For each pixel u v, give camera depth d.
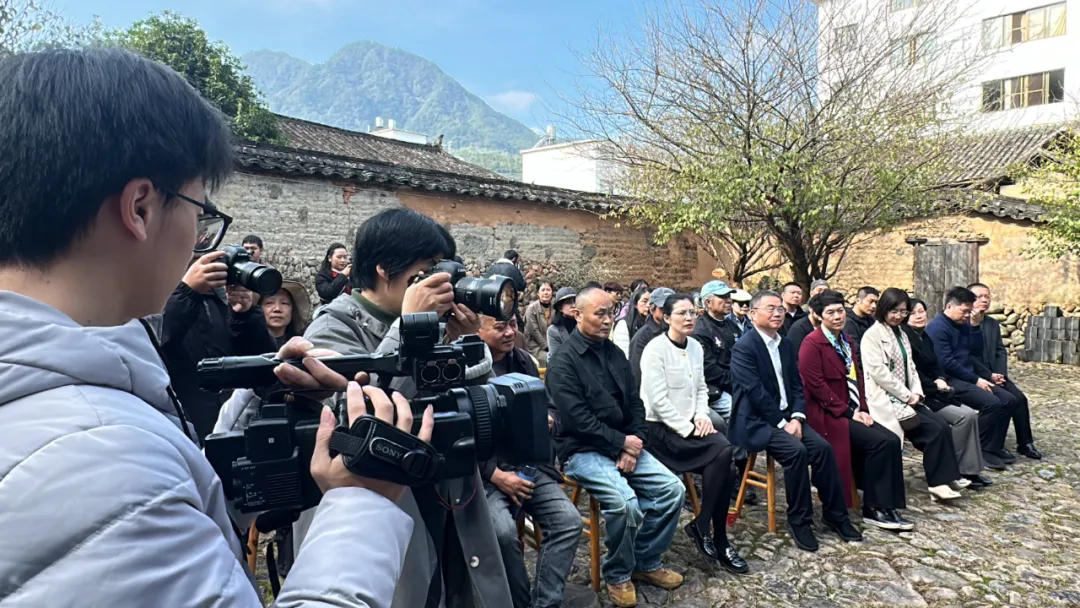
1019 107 19.28
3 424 0.54
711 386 4.62
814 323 4.38
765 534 3.78
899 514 4.14
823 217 7.28
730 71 7.19
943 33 7.75
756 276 11.72
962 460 4.59
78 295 0.64
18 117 0.61
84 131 0.62
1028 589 3.15
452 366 1.04
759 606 2.98
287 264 7.48
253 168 7.18
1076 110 12.63
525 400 1.12
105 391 0.60
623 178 9.50
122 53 0.70
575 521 2.61
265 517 0.99
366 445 0.77
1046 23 19.78
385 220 1.67
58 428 0.54
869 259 11.89
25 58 0.66
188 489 0.60
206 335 2.52
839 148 7.14
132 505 0.53
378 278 1.67
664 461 3.55
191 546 0.57
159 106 0.68
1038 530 3.88
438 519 1.47
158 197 0.68
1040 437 5.95
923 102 7.38
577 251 10.52
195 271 2.32
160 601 0.53
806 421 3.96
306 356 1.00
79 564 0.50
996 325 5.73
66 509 0.51
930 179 7.44
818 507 4.25
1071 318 9.84
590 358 3.20
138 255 0.67
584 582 3.18
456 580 1.64
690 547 3.60
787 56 7.14
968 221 10.76
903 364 4.45
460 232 9.09
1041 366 9.77
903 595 3.09
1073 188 8.59
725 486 3.33
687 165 7.48
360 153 15.10
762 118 7.30
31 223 0.61
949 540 3.72
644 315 5.89
